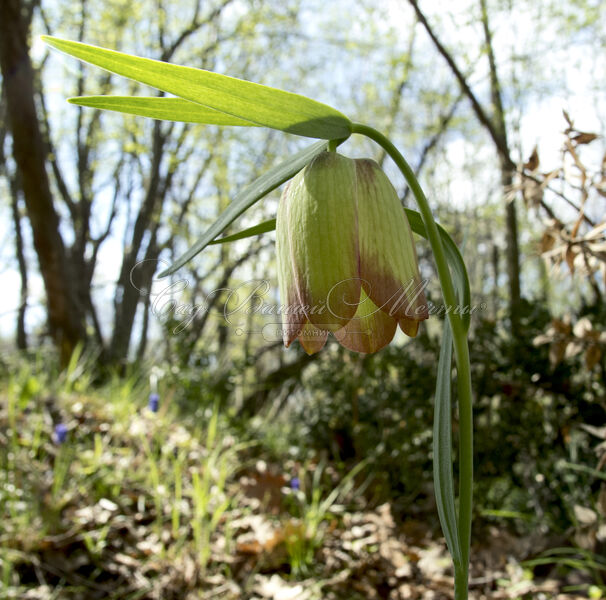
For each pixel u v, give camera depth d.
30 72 5.88
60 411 3.55
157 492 2.67
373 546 2.94
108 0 8.55
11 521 2.43
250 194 0.79
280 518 3.06
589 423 3.33
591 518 2.07
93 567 2.37
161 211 8.66
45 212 5.95
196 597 2.32
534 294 4.00
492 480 3.64
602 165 1.72
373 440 3.95
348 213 0.82
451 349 0.82
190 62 9.20
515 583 2.64
